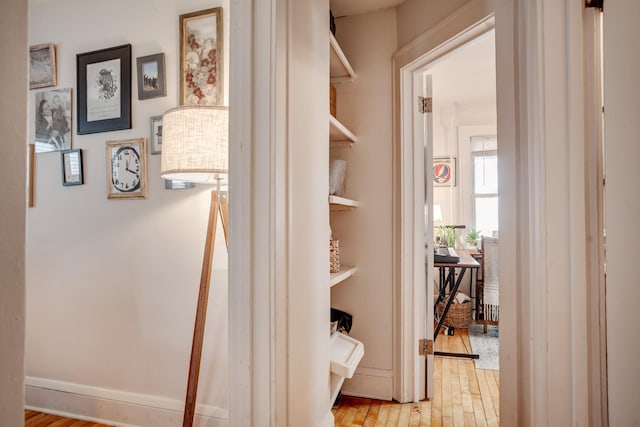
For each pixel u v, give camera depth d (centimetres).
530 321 122
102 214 212
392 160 234
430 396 229
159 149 200
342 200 199
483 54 331
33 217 227
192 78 193
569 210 110
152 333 200
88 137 216
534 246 117
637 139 95
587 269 109
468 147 478
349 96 242
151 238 202
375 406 221
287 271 125
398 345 228
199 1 193
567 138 111
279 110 119
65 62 222
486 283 364
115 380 206
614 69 103
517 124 139
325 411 166
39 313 224
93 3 216
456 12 184
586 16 111
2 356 32
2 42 32
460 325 369
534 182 117
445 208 484
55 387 218
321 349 161
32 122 228
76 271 217
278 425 116
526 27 129
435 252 360
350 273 219
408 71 228
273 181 114
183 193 196
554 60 112
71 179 218
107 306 210
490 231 472
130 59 206
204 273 170
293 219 131
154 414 197
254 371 114
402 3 230
